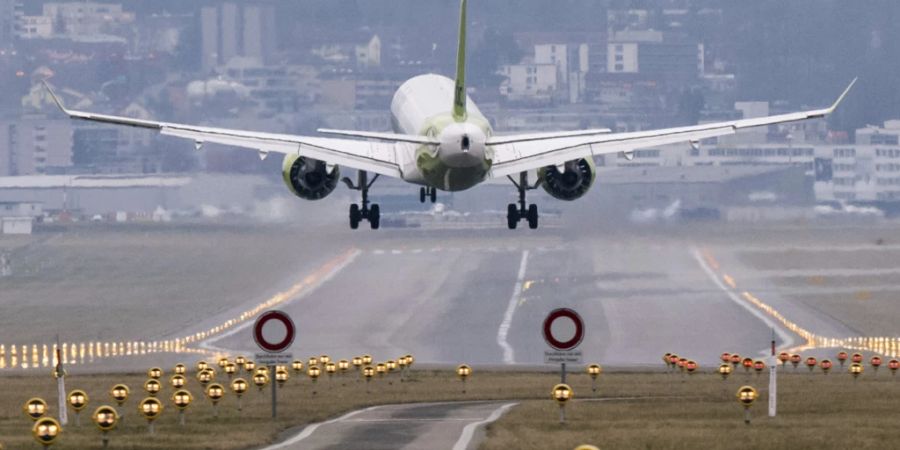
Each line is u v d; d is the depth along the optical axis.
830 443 115.06
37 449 113.88
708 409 146.12
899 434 120.94
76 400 135.25
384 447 114.44
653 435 120.19
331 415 144.88
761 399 159.38
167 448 114.12
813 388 178.00
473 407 155.50
